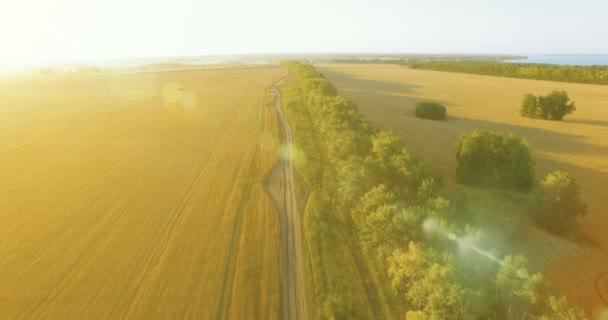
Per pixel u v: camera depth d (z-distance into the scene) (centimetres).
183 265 1942
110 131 5009
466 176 2980
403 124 5212
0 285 1820
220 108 6612
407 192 2311
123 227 2372
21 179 3269
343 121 3797
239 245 2120
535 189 2641
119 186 3061
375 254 1964
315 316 1584
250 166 3472
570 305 1617
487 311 1440
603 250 2083
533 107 5766
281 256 2012
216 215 2500
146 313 1602
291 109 6038
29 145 4350
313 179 3084
